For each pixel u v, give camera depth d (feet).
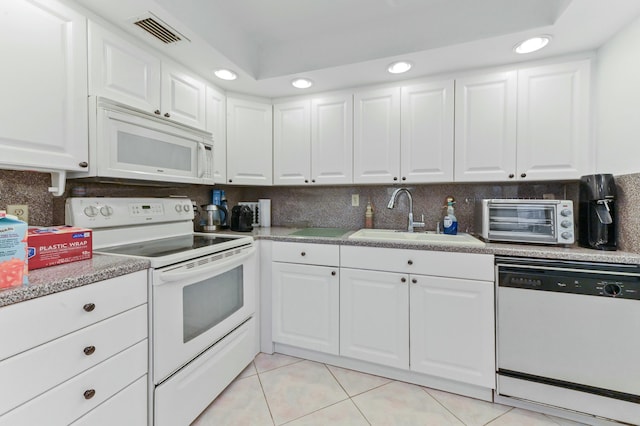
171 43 5.01
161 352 3.92
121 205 5.08
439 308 5.26
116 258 3.90
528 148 5.57
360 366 5.96
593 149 5.20
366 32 5.70
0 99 3.22
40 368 2.69
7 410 2.47
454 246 5.14
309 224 8.56
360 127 6.81
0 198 3.93
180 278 4.08
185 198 6.51
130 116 4.60
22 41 3.40
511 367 4.83
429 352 5.34
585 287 4.39
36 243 3.26
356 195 8.08
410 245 5.42
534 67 5.52
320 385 5.50
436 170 6.21
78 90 3.97
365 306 5.75
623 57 4.59
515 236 5.34
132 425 3.60
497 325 4.92
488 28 4.86
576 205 6.04
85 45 4.05
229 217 8.68
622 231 4.62
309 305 6.18
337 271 5.94
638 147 4.35
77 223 4.41
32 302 2.64
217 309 5.08
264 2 5.16
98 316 3.20
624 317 4.21
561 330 4.53
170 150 5.36
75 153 3.95
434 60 5.60
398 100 6.48
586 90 5.22
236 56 5.77
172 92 5.51
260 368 6.05
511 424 4.53
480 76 5.87
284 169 7.54
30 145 3.50
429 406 4.95
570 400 4.52
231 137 7.09
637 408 4.17
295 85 6.77
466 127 5.96
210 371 4.83
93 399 3.15
